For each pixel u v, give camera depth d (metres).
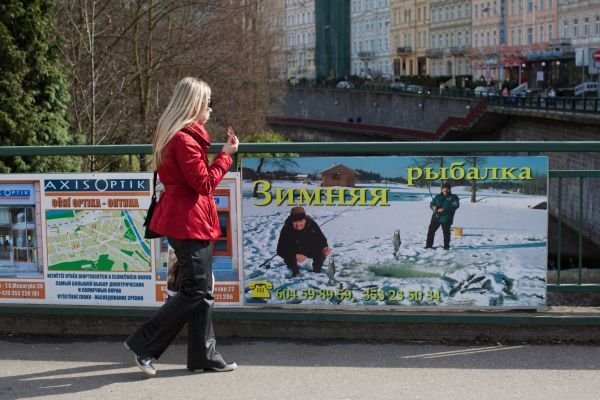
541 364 5.64
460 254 6.08
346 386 5.27
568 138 47.38
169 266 6.22
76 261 6.43
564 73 80.12
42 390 5.31
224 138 37.16
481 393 5.11
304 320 6.27
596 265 16.84
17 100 16.88
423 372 5.52
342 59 125.94
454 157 6.00
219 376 5.52
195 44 32.75
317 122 93.06
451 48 104.19
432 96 75.81
